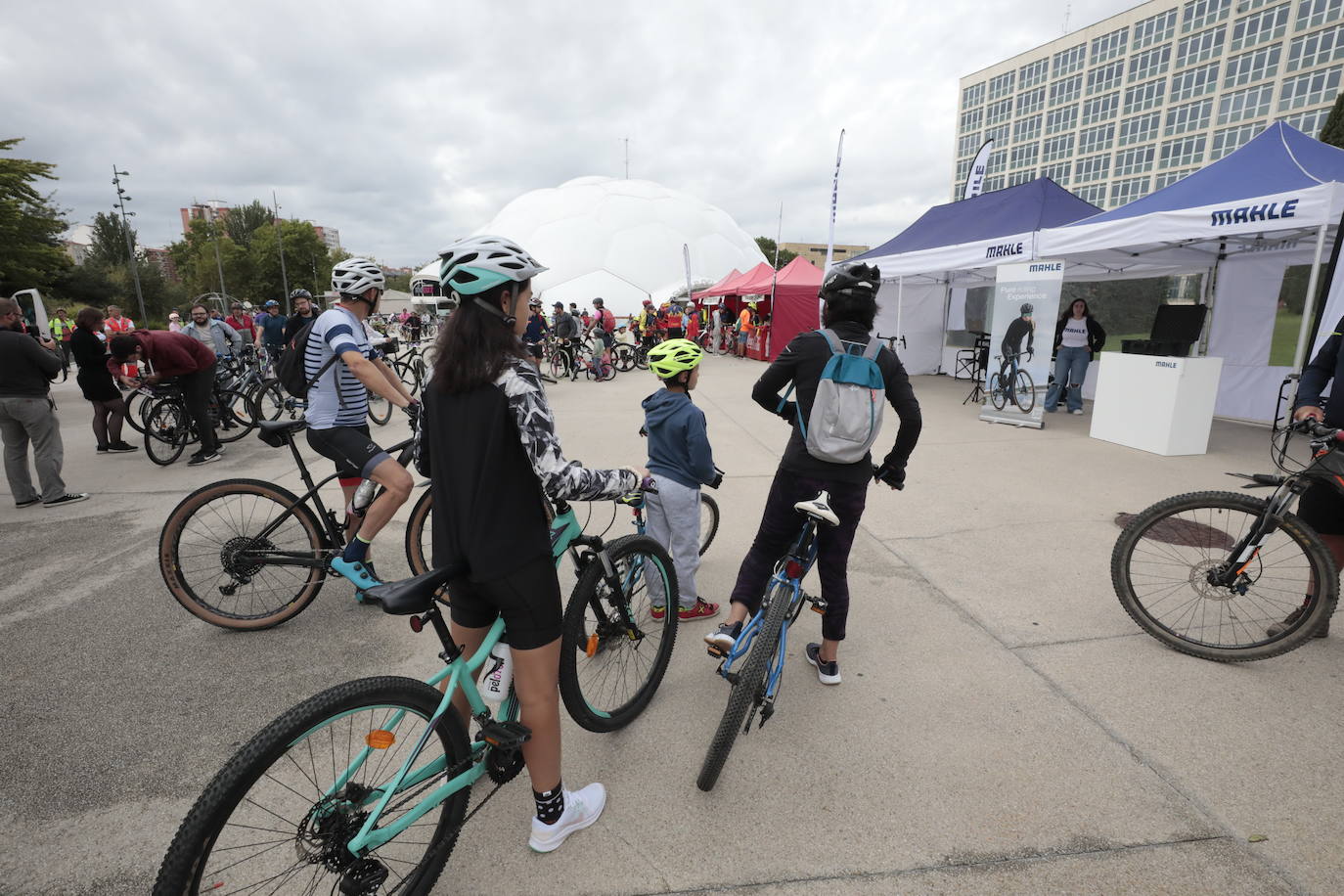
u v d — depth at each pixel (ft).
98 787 7.46
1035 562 13.24
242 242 334.85
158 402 22.24
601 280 150.92
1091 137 285.02
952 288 45.03
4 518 16.85
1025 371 27.17
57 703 9.02
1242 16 233.14
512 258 5.40
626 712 8.31
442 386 5.46
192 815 4.39
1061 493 17.74
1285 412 26.14
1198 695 8.78
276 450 24.73
